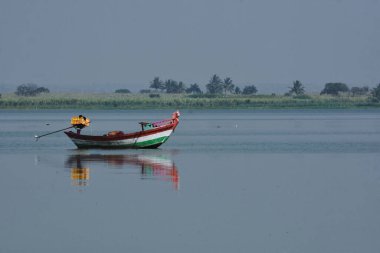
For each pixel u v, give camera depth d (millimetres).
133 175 94000
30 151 127250
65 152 124438
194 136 167750
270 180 89875
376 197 77938
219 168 101750
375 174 95562
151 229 63844
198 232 63000
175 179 90500
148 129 127125
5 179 91000
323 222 66375
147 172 97000
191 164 106375
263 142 148375
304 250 58312
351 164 107250
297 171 98688
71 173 96312
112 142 126312
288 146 138625
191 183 87125
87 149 127250
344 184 86688
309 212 70375
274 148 134000
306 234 62438
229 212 70188
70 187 84375
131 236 61812
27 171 98812
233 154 121875
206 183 87188
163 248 58625
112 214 69312
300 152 126312
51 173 96500
